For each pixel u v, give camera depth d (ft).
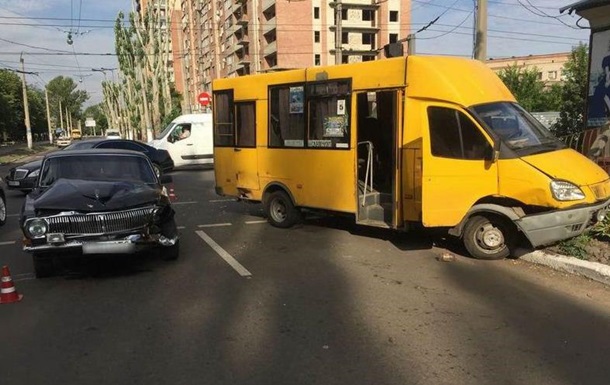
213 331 16.49
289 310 18.28
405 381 13.15
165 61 176.45
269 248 27.73
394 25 245.24
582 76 77.00
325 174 29.58
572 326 16.62
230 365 14.11
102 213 22.16
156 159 64.90
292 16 227.20
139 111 189.57
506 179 23.15
